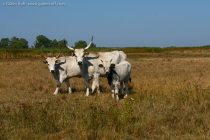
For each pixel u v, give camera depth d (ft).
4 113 39.04
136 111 39.78
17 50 231.09
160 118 36.70
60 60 56.85
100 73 57.06
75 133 32.04
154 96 49.32
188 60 155.02
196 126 33.99
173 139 30.35
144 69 103.55
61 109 40.01
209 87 54.49
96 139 30.50
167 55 226.99
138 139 30.94
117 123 33.99
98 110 36.60
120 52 63.31
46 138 30.89
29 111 37.42
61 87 64.08
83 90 62.03
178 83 60.90
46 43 433.07
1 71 98.68
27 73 91.91
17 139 30.55
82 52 55.06
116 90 50.72
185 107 40.88
